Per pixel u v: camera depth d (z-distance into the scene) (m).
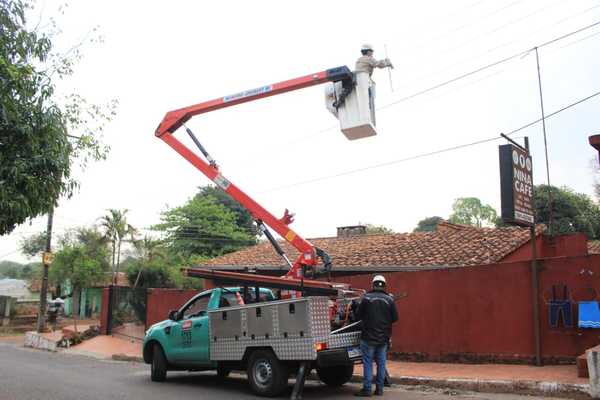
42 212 7.70
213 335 10.22
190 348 10.75
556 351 10.56
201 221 43.78
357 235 24.03
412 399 8.61
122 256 41.88
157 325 11.78
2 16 7.61
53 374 12.80
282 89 10.78
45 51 8.02
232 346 9.81
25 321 36.72
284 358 8.85
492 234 18.03
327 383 10.33
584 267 10.43
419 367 11.84
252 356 9.43
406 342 13.04
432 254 17.11
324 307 8.77
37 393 9.76
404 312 13.19
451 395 8.97
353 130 9.87
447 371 10.96
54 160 7.59
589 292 10.31
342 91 9.95
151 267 35.06
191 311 11.32
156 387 10.59
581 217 35.50
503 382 9.07
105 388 10.43
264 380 9.19
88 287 40.94
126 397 9.30
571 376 9.17
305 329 8.56
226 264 21.78
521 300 11.19
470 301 11.98
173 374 12.91
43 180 7.57
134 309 23.11
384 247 19.70
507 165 10.62
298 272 10.45
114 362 16.12
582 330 10.29
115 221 39.53
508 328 11.30
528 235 16.86
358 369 12.03
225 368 10.56
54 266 38.28
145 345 11.77
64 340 21.22
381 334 8.91
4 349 21.30
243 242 44.38
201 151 11.56
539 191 36.12
